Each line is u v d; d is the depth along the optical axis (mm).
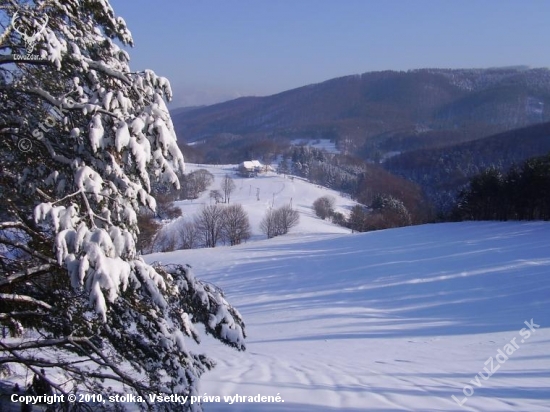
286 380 8039
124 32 5383
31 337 5422
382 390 7277
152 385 5113
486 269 28094
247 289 30516
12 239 5004
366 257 37094
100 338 5250
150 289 4578
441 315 19625
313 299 25562
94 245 3822
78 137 4555
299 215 83625
